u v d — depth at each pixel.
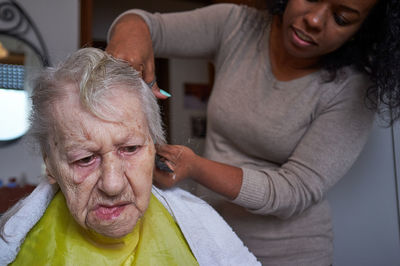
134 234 0.73
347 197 1.70
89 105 0.58
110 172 0.59
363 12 0.84
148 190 0.65
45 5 2.41
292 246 1.03
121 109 0.60
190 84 3.95
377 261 1.74
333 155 0.94
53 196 0.72
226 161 1.09
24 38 2.34
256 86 1.05
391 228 1.76
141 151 0.63
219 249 0.81
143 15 1.03
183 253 0.77
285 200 0.90
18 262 0.68
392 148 1.74
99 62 0.62
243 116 1.04
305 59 0.99
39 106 0.62
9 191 1.41
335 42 0.89
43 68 0.64
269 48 1.06
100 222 0.62
